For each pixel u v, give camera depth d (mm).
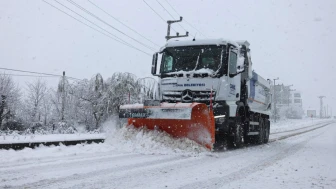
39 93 27234
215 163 6305
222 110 8352
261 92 12969
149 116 7746
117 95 19422
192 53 9133
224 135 9633
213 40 9008
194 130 7746
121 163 6016
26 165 5664
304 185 4465
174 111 7387
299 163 6586
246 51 10438
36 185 4156
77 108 21391
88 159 6457
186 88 8703
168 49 9516
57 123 21078
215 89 8445
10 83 24906
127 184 4320
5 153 6832
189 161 6438
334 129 28703
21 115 25656
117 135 8531
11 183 4246
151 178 4727
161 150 7543
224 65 8656
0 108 23328
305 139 15477
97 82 20297
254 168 5840
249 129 10977
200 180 4660
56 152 7270
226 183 4492
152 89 19875
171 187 4188
